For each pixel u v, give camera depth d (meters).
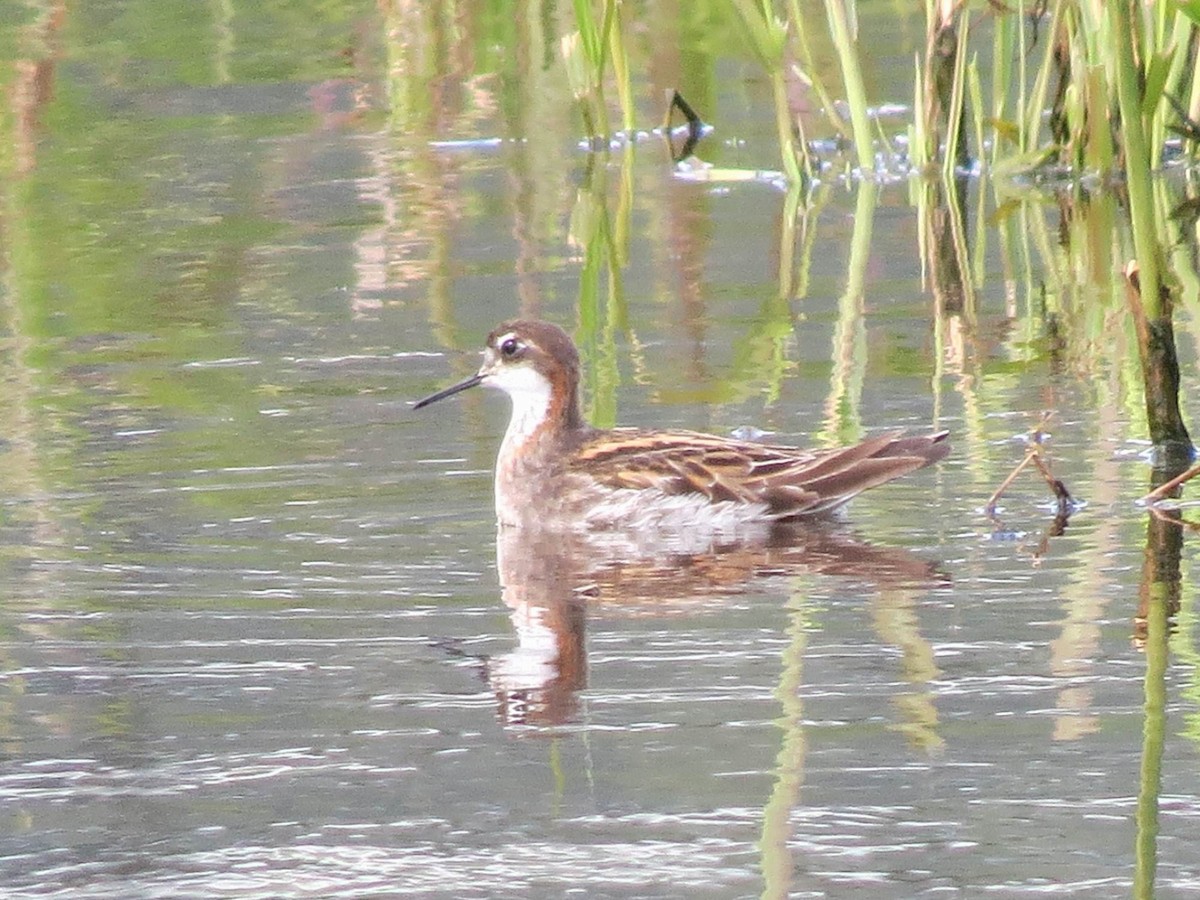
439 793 9.06
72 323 18.19
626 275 19.53
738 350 16.95
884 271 19.69
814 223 21.81
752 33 23.52
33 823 8.86
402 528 13.24
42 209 22.59
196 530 13.10
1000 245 20.77
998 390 15.75
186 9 31.67
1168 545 12.34
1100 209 22.34
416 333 17.56
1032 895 7.97
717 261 20.09
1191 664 10.36
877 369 16.38
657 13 30.39
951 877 8.13
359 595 11.89
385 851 8.52
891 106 27.12
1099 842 8.40
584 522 13.51
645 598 11.83
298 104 27.36
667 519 13.51
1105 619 11.07
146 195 23.09
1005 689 10.09
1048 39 23.91
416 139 25.92
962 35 23.77
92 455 14.55
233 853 8.53
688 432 14.14
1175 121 23.92
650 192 23.33
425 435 15.05
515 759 9.41
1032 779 9.02
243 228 21.61
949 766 9.17
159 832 8.73
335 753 9.53
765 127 26.61
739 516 13.38
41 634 11.21
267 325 17.92
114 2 31.88
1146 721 9.62
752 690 10.19
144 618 11.48
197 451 14.65
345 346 17.22
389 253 20.44
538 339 14.15
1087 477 13.73
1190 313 17.69
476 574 12.35
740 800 8.88
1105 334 17.30
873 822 8.61
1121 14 13.35
